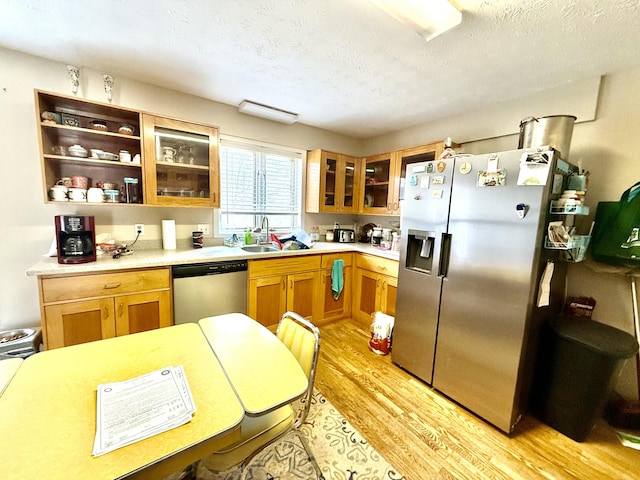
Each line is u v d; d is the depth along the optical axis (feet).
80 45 5.78
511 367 5.23
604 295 6.33
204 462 3.22
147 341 3.85
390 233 10.78
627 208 5.72
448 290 6.25
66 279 5.62
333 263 9.89
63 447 2.11
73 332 5.79
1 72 6.02
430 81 6.88
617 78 6.07
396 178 10.04
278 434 3.60
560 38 4.98
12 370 3.09
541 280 5.16
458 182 5.99
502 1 4.15
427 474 4.49
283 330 4.60
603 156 6.30
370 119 9.87
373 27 4.92
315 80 7.06
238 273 7.86
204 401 2.71
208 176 8.00
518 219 5.05
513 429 5.47
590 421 5.13
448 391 6.30
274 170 10.53
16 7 4.59
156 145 7.13
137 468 2.00
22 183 6.40
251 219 10.23
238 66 6.48
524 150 4.94
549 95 6.98
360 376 7.10
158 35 5.36
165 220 8.05
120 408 2.54
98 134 6.67
